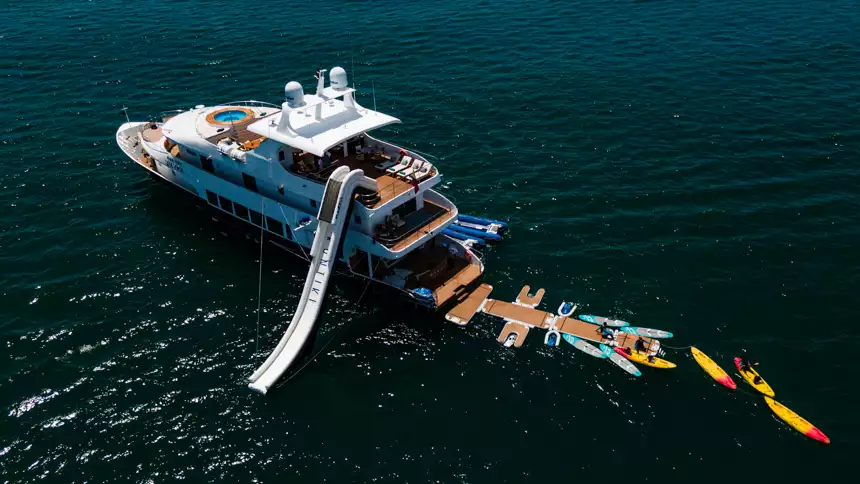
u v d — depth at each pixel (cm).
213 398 3744
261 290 4569
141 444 3478
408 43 8438
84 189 5628
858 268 4631
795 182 5606
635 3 9694
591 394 3756
